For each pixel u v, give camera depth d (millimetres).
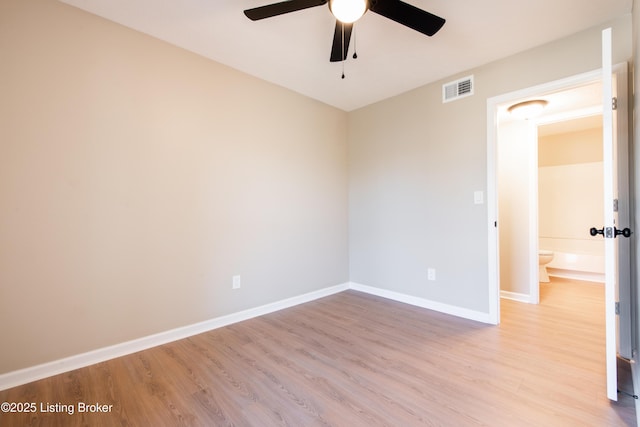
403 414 1476
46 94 1823
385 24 2059
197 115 2477
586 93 2760
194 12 1963
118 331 2094
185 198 2414
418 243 3148
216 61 2590
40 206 1808
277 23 2076
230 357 2068
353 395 1631
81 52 1942
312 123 3420
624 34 1984
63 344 1886
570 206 4387
